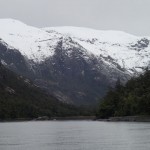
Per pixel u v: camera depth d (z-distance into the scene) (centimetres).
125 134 14162
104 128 18400
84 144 11069
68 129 18962
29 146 10794
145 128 17125
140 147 10062
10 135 15075
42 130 18400
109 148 10006
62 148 10206
